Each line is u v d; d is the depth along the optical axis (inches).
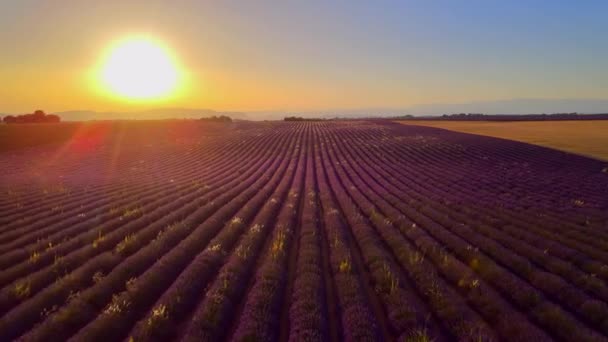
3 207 831.7
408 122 4694.9
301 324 299.4
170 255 456.8
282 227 609.9
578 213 709.9
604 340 273.0
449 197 867.4
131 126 3892.7
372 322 309.1
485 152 1779.0
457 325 300.2
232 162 1830.7
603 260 462.9
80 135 3137.3
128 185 1154.7
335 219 664.4
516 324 296.0
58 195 987.3
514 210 741.3
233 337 285.7
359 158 1806.1
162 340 289.9
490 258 481.4
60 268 432.8
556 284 378.0
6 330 294.4
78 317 315.3
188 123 4576.8
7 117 4611.2
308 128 4183.1
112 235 565.6
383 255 472.1
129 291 358.6
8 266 467.8
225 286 367.2
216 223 637.9
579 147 1877.5
